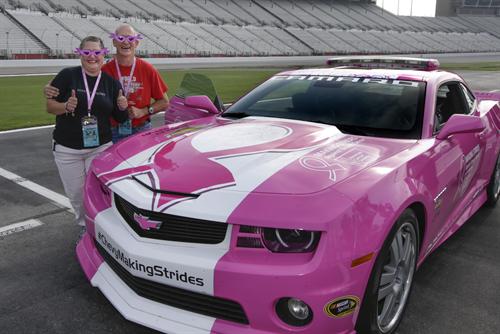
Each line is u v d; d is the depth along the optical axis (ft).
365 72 12.01
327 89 11.39
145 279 7.27
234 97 43.83
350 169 7.68
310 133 9.39
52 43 119.85
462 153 10.66
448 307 9.17
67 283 9.63
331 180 7.23
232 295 6.67
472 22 290.76
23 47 113.60
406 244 8.15
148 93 12.76
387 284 7.72
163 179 7.53
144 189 7.45
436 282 10.13
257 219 6.55
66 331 8.07
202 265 6.72
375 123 10.06
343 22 230.89
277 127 9.84
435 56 209.97
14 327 8.13
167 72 82.84
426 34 248.52
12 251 11.01
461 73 87.30
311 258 6.50
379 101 10.63
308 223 6.45
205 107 12.10
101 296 9.17
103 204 8.36
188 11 182.80
